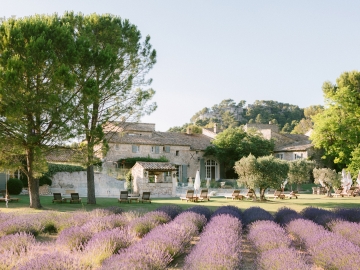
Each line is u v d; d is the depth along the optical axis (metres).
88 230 9.67
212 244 7.38
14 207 19.36
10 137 17.03
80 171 34.12
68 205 21.16
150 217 12.16
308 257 8.76
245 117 151.88
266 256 6.94
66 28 18.16
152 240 8.05
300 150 48.19
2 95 15.32
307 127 92.44
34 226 11.30
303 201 25.88
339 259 6.93
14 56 15.88
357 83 41.84
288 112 141.25
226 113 151.25
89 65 18.53
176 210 15.16
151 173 33.12
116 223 11.74
